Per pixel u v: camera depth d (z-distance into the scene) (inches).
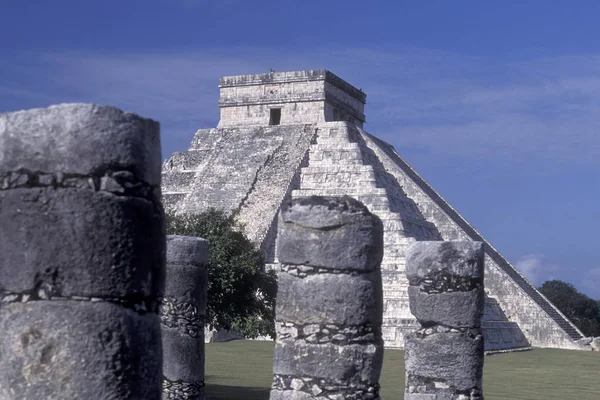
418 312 757.9
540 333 2977.4
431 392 746.2
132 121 323.9
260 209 2999.5
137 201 323.6
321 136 3198.8
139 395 318.7
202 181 3216.0
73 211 312.7
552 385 1749.5
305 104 3257.9
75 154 313.6
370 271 550.9
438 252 754.2
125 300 319.3
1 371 310.7
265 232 2876.5
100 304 313.9
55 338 308.5
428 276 755.4
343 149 3100.4
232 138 3316.9
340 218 542.0
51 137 314.2
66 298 312.2
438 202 3287.4
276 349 553.3
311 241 545.0
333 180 3019.2
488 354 2544.3
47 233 312.2
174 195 3265.3
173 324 781.9
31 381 307.3
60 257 311.7
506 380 1827.0
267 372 1734.7
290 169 3093.0
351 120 3506.4
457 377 741.9
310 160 3137.3
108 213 315.3
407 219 2888.8
